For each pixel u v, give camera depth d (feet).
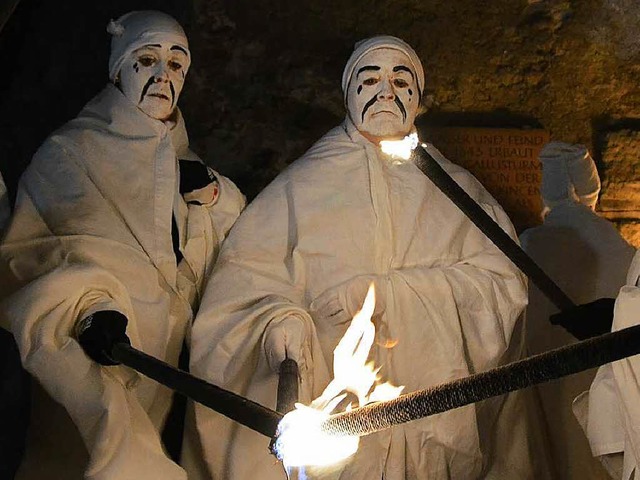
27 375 7.98
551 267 8.17
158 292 6.70
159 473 6.07
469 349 6.84
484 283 6.92
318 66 9.12
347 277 6.77
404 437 6.57
